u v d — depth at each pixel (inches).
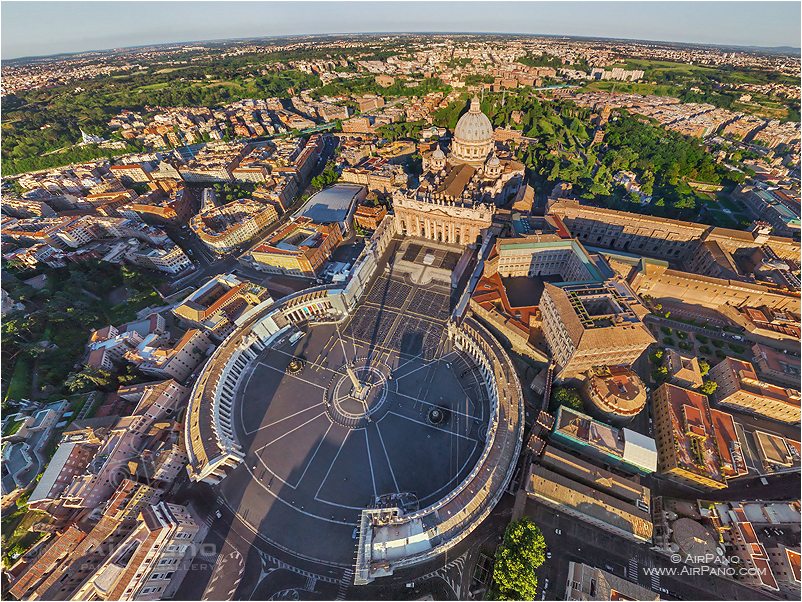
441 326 6215.6
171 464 4589.1
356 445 4849.9
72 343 5940.0
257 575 3941.9
